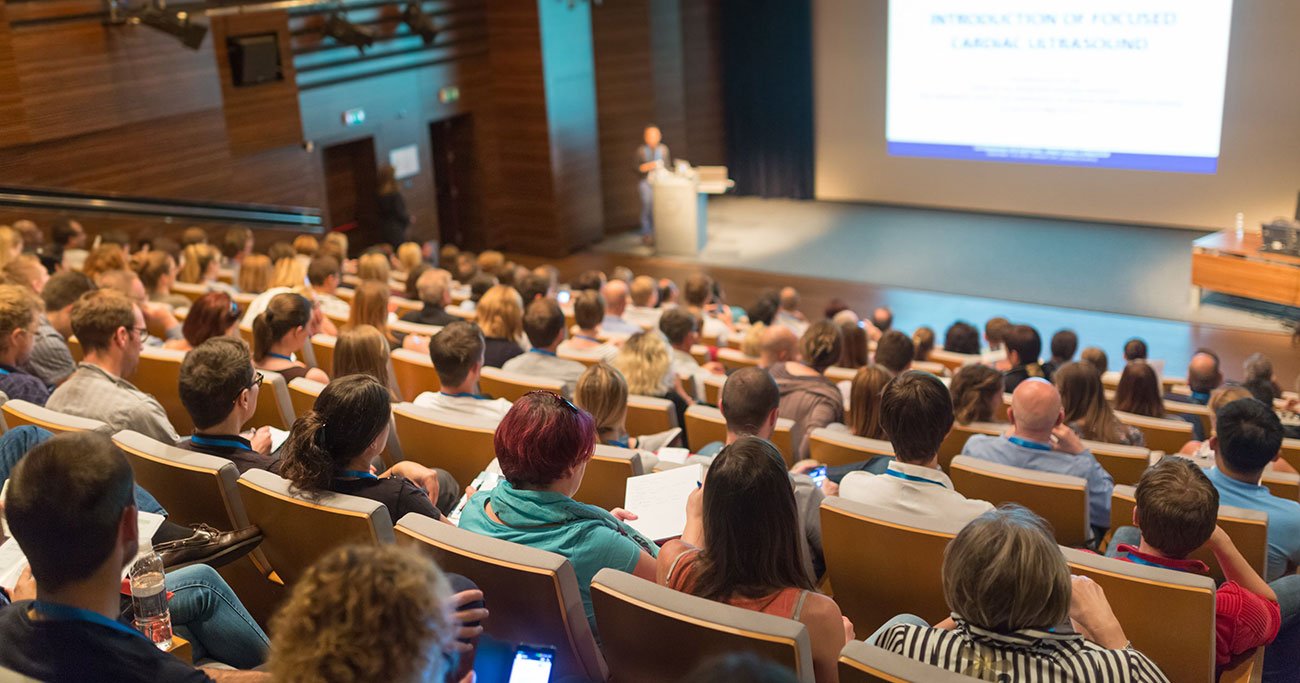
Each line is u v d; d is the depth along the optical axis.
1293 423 5.12
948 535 2.68
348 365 4.10
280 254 8.94
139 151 9.69
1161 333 10.59
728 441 3.73
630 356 4.83
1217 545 2.91
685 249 14.05
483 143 14.06
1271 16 12.64
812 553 3.28
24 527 1.78
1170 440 4.98
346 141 12.27
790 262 13.65
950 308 11.70
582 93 14.18
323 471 2.62
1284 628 3.18
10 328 3.89
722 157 17.48
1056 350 7.03
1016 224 14.75
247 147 10.77
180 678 1.85
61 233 8.21
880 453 3.65
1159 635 2.52
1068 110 14.35
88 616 1.81
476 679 2.35
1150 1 13.37
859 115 16.23
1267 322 10.66
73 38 8.89
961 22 14.92
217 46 10.34
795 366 5.03
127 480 1.85
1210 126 13.36
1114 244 13.52
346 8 11.83
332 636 1.38
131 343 3.76
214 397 2.97
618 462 3.33
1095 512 3.74
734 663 1.06
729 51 16.83
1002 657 2.00
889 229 14.96
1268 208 13.23
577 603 2.34
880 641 2.14
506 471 2.67
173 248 8.10
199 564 2.52
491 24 13.70
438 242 14.12
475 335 4.02
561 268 13.85
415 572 1.47
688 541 2.71
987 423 4.36
